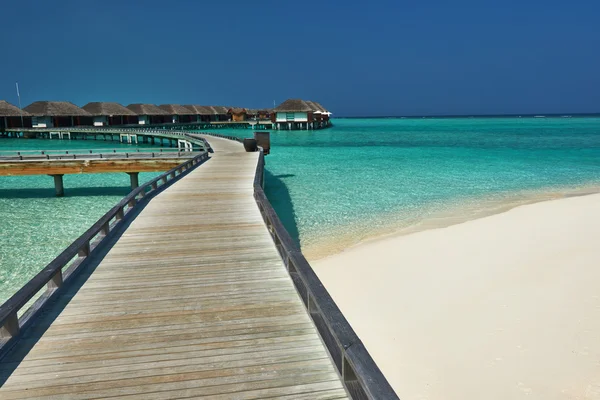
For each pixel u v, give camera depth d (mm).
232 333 4332
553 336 6414
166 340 4207
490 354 6145
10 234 13367
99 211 16547
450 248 10812
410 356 6262
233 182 14312
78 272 5973
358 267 9844
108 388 3457
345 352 2939
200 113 81812
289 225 13703
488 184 20844
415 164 28812
